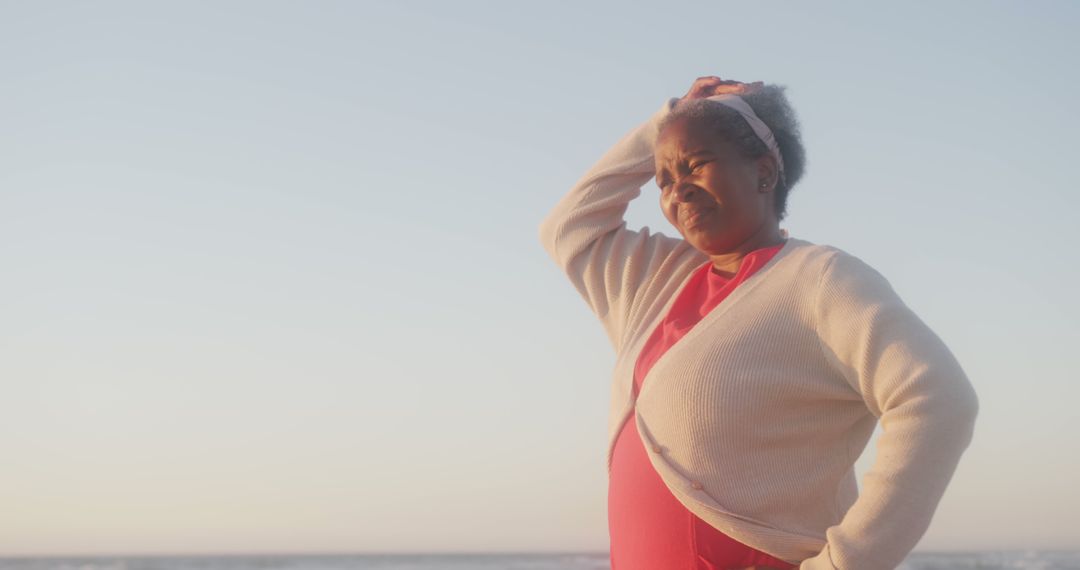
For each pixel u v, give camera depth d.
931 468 1.70
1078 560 91.38
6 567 106.50
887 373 1.80
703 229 2.11
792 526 1.87
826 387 1.90
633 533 2.01
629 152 2.55
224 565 108.44
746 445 1.89
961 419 1.73
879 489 1.71
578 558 124.06
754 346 1.92
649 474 1.99
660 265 2.41
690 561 1.90
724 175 2.08
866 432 2.02
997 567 77.94
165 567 105.81
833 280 1.91
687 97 2.44
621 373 2.21
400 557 128.50
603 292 2.52
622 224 2.58
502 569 111.00
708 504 1.87
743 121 2.11
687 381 1.93
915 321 1.85
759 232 2.15
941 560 92.06
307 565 113.25
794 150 2.23
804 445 1.91
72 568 103.31
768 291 1.98
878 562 1.69
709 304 2.08
